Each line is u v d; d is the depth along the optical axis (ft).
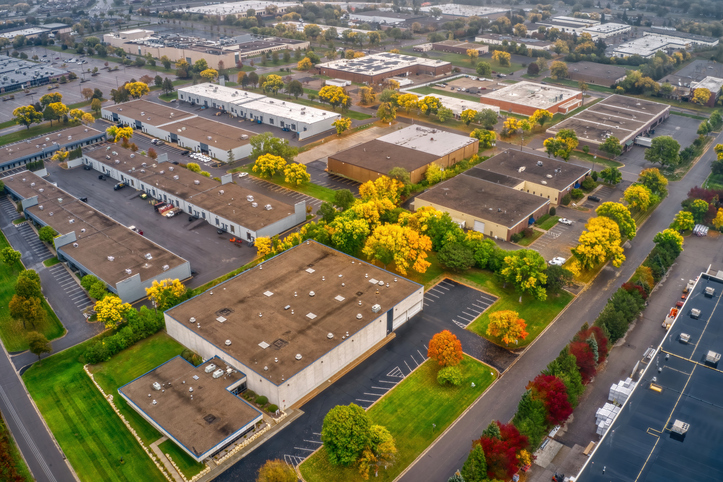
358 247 556.51
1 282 532.32
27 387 409.90
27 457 353.92
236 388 396.16
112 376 416.87
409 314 479.82
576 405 384.47
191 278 533.14
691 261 573.74
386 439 339.36
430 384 410.52
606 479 299.79
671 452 315.37
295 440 364.38
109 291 504.43
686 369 377.91
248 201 649.20
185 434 351.46
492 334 443.32
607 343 439.22
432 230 560.61
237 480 336.49
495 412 386.73
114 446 360.48
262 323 435.94
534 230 620.49
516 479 334.03
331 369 415.64
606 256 536.01
